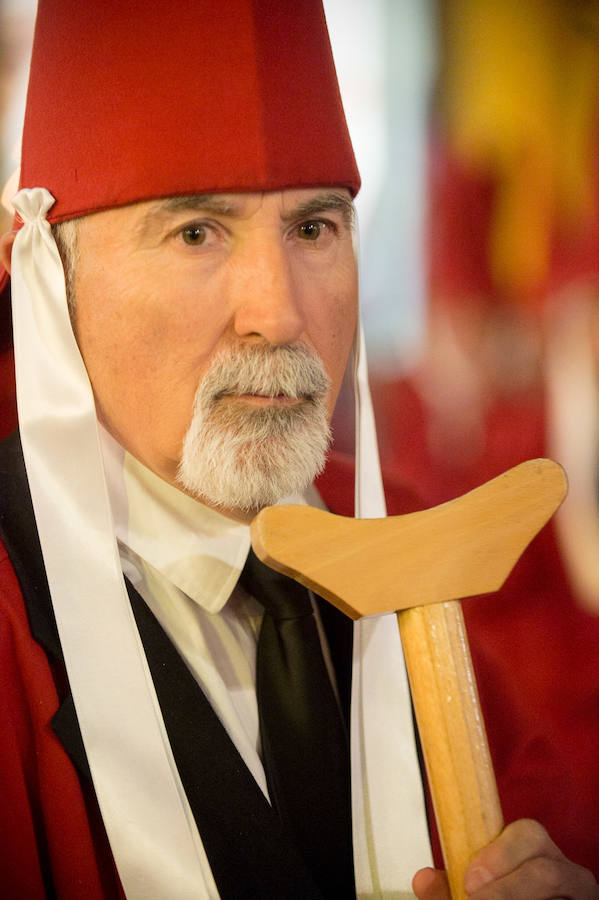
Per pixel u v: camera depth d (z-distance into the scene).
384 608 1.09
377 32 2.65
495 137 2.72
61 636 1.26
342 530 1.08
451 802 1.11
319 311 1.37
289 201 1.31
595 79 2.72
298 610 1.42
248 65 1.28
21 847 1.25
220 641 1.42
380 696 1.42
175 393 1.32
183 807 1.25
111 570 1.27
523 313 2.83
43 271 1.32
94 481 1.29
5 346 1.46
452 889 1.11
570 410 2.85
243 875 1.28
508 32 2.68
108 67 1.28
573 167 2.78
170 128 1.26
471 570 1.12
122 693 1.25
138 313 1.29
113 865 1.29
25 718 1.29
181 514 1.41
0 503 1.38
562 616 2.80
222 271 1.30
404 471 2.86
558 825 1.68
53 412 1.30
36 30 1.35
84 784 1.28
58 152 1.31
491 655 1.79
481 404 2.86
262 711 1.38
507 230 2.79
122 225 1.28
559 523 2.84
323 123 1.35
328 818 1.36
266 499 1.34
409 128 2.72
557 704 2.71
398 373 2.85
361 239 2.79
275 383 1.30
